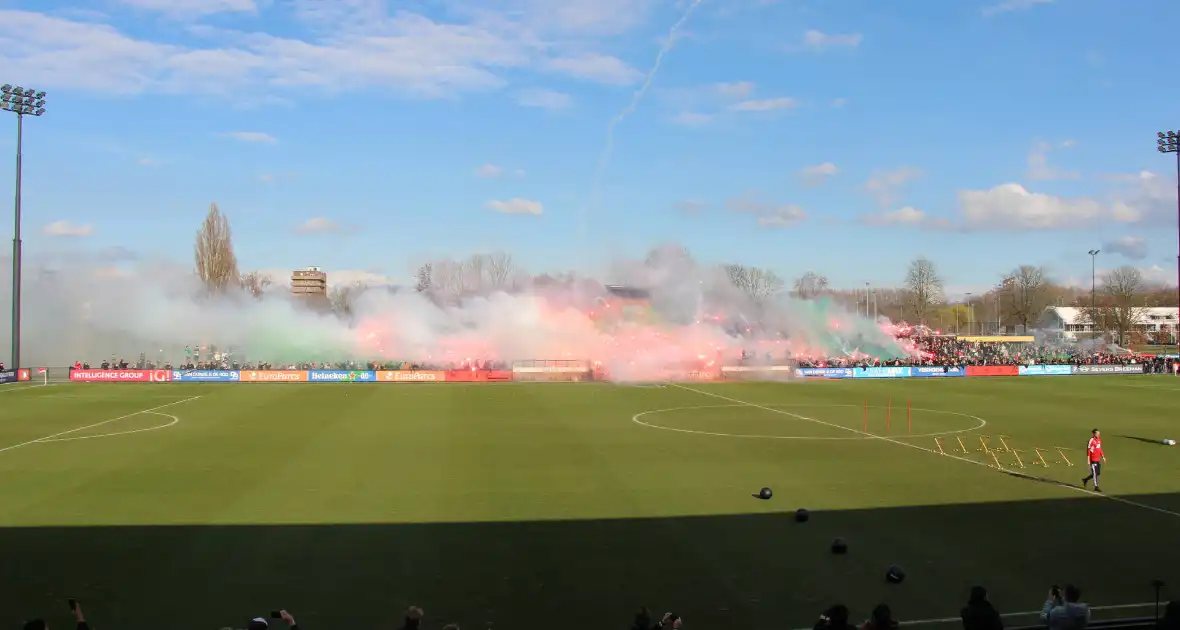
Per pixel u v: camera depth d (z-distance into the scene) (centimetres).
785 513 2714
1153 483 3194
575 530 2497
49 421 4853
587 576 2091
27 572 2097
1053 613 1611
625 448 3941
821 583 2052
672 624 1530
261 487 3050
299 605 1888
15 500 2839
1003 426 4747
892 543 2384
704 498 2916
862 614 1850
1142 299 18212
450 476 3259
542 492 2992
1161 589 2006
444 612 1850
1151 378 8206
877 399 6231
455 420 4947
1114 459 3700
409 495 2934
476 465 3491
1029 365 8762
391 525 2539
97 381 7712
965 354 10175
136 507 2747
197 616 1820
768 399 6231
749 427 4684
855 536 2453
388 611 1855
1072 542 2402
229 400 6069
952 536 2458
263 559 2209
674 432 4481
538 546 2334
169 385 7381
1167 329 17388
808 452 3853
